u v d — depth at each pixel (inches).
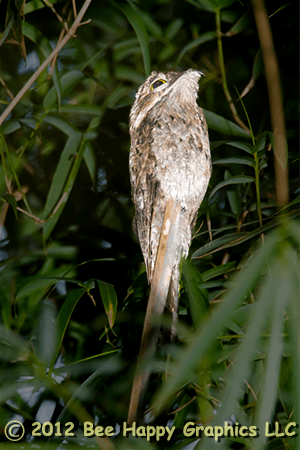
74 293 160.4
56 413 195.5
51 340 178.4
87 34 256.5
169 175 153.7
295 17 229.0
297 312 90.2
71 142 225.9
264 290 93.8
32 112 250.7
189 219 158.4
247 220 217.3
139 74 244.7
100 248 245.0
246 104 249.3
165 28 242.8
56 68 211.2
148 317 135.3
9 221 258.4
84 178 279.9
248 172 225.6
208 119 202.7
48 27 264.7
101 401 187.5
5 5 223.5
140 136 165.3
